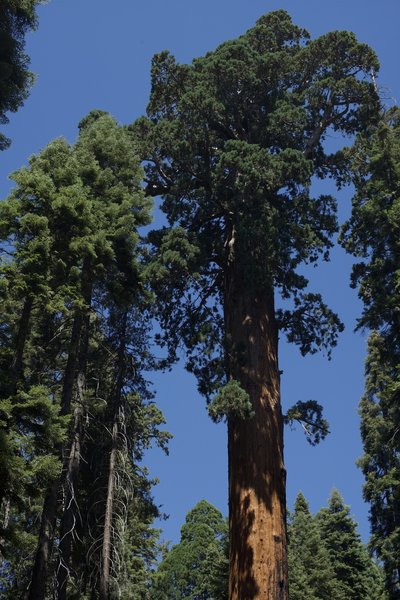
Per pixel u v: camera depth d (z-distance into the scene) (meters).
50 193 19.84
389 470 32.09
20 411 16.44
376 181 25.47
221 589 29.70
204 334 21.61
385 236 24.69
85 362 21.27
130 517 23.62
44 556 18.16
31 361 21.50
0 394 16.56
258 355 21.05
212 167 24.27
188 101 24.19
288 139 24.84
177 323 22.92
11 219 18.89
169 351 22.88
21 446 16.16
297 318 22.73
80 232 20.39
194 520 48.09
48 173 21.44
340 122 26.62
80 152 22.84
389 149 25.56
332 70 26.41
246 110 25.77
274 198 23.77
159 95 26.14
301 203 23.48
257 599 17.69
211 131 24.53
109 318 22.78
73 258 20.22
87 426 21.20
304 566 39.88
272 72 25.75
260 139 25.05
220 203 23.62
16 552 19.88
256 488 19.05
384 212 24.50
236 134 25.55
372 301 24.77
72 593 20.80
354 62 26.31
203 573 43.16
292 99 25.75
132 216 21.75
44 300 18.02
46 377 21.75
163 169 25.31
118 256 21.70
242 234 21.86
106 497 20.92
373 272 24.42
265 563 18.11
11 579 20.67
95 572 20.30
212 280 23.67
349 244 25.58
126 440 21.08
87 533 20.91
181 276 22.16
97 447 21.91
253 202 22.42
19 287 17.69
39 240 18.59
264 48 27.19
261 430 19.81
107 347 22.66
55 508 19.14
